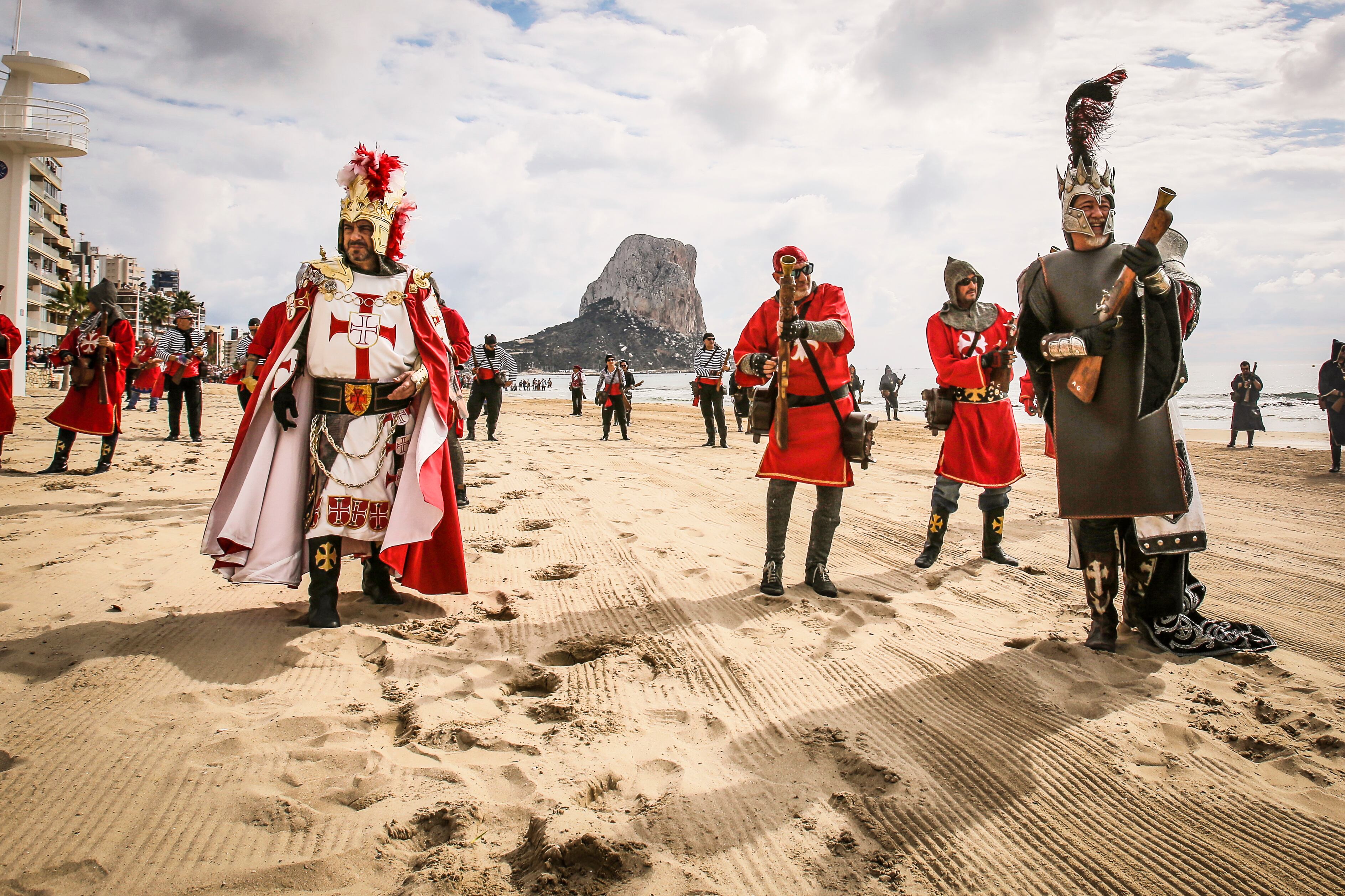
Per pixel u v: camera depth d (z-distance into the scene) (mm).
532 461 12539
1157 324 3553
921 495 9531
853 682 3613
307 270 4305
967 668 3777
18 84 27656
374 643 4008
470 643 4086
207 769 2682
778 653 3996
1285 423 26625
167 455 11297
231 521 4172
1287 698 3398
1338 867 2309
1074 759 2896
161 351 13148
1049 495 9500
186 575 5066
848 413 5059
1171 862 2330
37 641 3752
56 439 13047
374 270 4406
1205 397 53062
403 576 4656
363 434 4293
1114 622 3998
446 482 4566
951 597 5078
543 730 3137
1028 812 2576
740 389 5375
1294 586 5371
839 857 2348
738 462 13227
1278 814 2568
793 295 4766
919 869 2291
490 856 2289
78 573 4980
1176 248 3961
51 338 78688
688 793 2654
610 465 12375
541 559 5883
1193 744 3029
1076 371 3775
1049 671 3738
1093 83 3861
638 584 5203
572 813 2455
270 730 2959
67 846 2248
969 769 2834
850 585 5336
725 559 6031
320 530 4227
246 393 10906
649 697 3461
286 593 4836
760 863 2299
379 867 2229
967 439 5922
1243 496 10078
